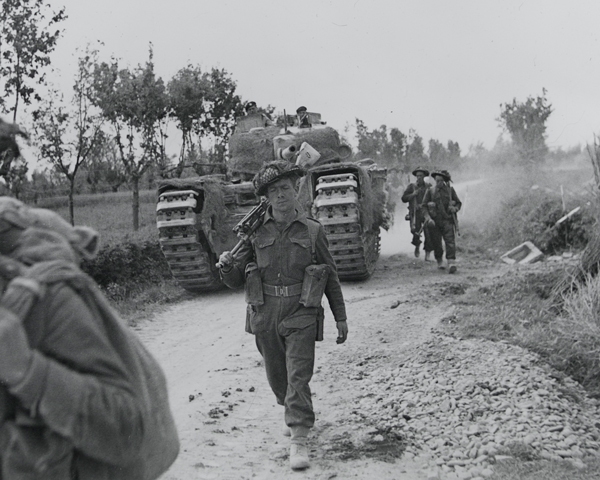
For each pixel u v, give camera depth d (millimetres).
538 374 6094
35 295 1838
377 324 8969
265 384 6641
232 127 23406
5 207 2018
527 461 4520
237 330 9359
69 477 1919
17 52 12703
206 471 4539
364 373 6711
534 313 8148
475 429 5066
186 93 21719
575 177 18453
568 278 8781
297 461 4531
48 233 2025
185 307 11492
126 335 2039
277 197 4734
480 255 16234
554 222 15297
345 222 11398
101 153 26344
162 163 20969
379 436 5051
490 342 7156
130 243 12531
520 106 27250
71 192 17078
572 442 4832
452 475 4406
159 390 2137
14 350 1734
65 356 1858
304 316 4738
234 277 4898
